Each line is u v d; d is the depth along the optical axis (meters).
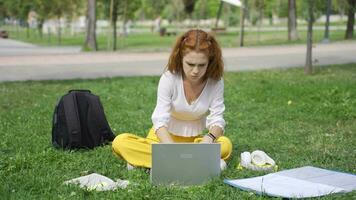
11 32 63.31
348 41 29.72
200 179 5.51
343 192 5.02
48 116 9.62
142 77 15.73
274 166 6.07
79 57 23.33
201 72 5.72
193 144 5.45
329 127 8.79
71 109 7.10
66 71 17.84
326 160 6.57
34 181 5.42
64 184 5.36
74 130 7.02
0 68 18.70
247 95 12.11
